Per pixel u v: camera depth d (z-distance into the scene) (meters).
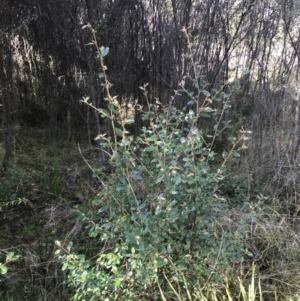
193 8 3.45
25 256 2.65
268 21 3.40
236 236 2.25
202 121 3.84
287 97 3.38
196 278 2.20
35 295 2.40
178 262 2.13
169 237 2.07
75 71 4.27
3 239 2.89
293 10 3.24
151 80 3.86
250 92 4.09
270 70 3.68
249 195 3.06
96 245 2.65
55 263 2.54
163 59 3.60
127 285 2.12
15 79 4.46
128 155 2.02
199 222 2.12
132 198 2.05
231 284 2.36
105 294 2.05
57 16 3.72
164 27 3.54
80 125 4.56
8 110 3.99
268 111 3.37
